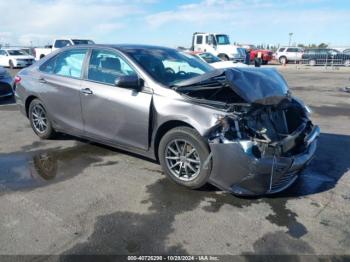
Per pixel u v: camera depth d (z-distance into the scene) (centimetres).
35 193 351
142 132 381
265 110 350
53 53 511
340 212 315
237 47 2183
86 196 344
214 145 320
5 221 296
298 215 309
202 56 1456
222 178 325
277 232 282
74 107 455
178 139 350
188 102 345
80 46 466
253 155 306
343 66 2622
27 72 538
